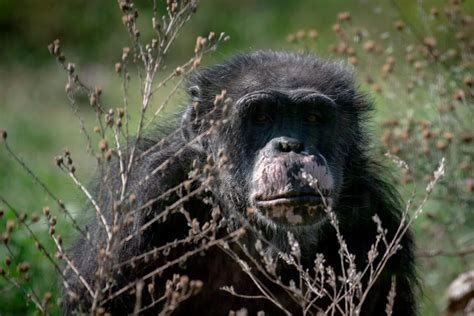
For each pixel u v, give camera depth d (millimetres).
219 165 10250
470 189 14414
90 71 30578
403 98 16344
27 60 32469
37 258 13820
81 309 10000
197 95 12430
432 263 15359
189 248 11703
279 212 10766
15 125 25438
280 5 35062
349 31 24359
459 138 14719
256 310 12000
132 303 11234
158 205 11531
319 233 11992
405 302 12164
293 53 12859
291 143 11047
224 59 12938
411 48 15797
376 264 11898
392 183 13172
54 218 10109
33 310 13188
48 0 34375
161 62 11406
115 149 12102
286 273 11906
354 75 12891
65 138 24891
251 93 11664
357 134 12414
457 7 15688
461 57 16188
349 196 12125
